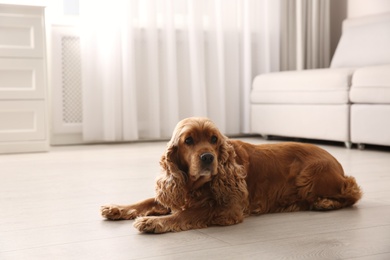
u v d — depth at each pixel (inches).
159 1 165.9
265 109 167.9
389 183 87.1
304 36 188.9
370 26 164.9
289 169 66.3
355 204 70.3
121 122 161.5
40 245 52.3
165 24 166.1
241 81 183.0
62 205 72.1
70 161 121.0
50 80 158.6
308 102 151.2
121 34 159.3
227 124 179.9
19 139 138.6
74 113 161.9
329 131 146.0
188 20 170.1
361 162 114.4
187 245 51.1
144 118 166.6
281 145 68.2
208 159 54.9
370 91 133.4
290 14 188.7
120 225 59.8
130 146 154.9
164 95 167.9
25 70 138.1
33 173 102.8
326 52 192.5
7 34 135.9
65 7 163.6
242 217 60.5
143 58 165.6
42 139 140.5
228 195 58.3
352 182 68.4
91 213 66.7
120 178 95.6
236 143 64.7
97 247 51.1
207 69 175.3
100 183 90.3
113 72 158.2
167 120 168.2
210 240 52.7
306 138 164.6
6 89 136.6
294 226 58.5
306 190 66.0
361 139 137.8
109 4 156.3
